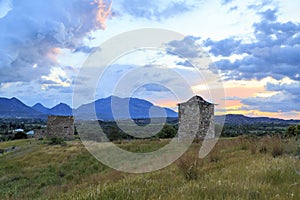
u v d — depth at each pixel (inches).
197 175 312.0
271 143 547.8
